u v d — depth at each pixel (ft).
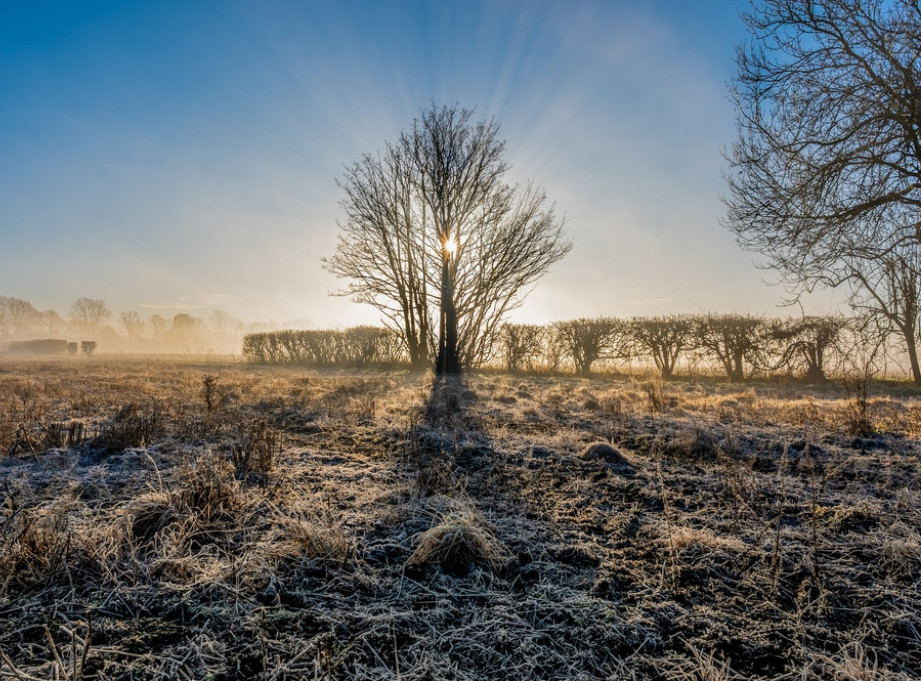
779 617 7.43
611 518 11.00
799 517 11.09
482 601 7.76
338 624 7.06
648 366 59.88
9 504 10.57
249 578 8.11
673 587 8.17
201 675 6.03
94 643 6.59
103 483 12.44
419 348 62.44
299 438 17.89
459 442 17.38
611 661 6.45
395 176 59.62
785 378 51.01
